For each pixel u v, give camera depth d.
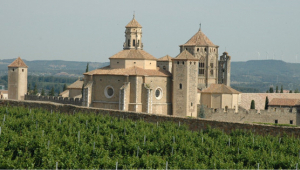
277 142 170.88
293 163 153.00
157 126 194.88
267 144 168.00
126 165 157.75
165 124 196.62
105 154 165.88
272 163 155.62
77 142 175.25
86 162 161.38
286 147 166.00
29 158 157.62
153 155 163.25
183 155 167.25
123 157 166.38
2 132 178.12
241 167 152.75
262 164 155.62
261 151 165.62
